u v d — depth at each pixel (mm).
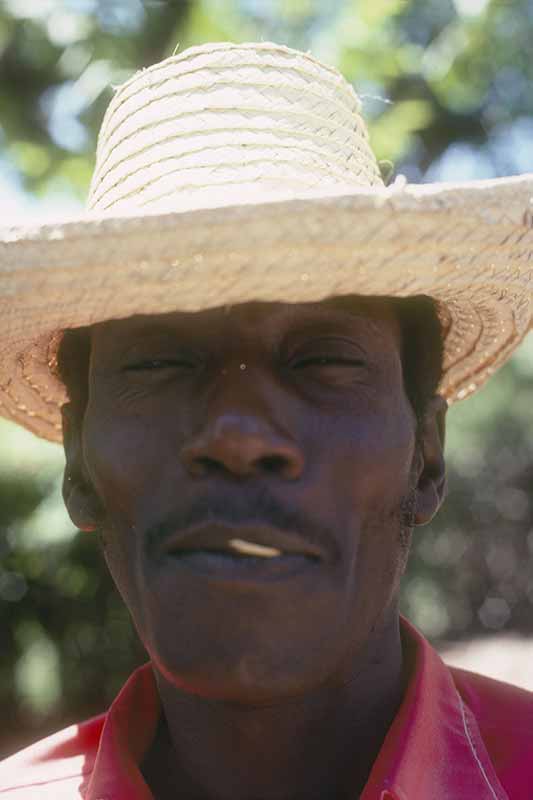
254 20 3566
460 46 4152
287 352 1304
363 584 1301
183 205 1173
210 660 1202
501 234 1245
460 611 9633
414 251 1207
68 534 3943
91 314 1303
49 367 1653
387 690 1437
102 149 1524
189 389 1297
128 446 1318
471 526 9617
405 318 1438
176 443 1276
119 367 1353
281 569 1213
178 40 3637
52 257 1216
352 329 1329
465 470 9195
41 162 3770
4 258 1247
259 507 1213
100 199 1462
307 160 1352
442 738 1428
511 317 1517
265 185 1316
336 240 1164
